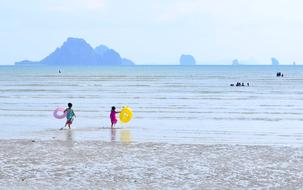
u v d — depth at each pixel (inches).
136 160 724.0
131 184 580.7
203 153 783.1
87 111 1477.6
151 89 2748.5
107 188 561.3
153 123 1189.1
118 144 863.1
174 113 1429.6
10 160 716.0
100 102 1830.7
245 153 784.3
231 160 727.7
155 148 824.9
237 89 2780.5
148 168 669.9
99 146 840.9
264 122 1224.2
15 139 916.0
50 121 1219.2
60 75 5575.8
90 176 619.5
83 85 3223.4
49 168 664.4
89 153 775.7
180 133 1016.2
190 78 4638.3
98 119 1266.0
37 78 4598.9
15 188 556.4
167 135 984.9
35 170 650.8
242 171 653.3
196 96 2172.7
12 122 1197.1
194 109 1556.3
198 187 569.0
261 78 4662.9
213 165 691.4
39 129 1068.5
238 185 577.9
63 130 1053.8
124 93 2373.3
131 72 7052.2
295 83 3599.9
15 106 1642.5
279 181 597.3
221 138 951.6
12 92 2429.9
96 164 693.3
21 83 3489.2
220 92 2487.7
